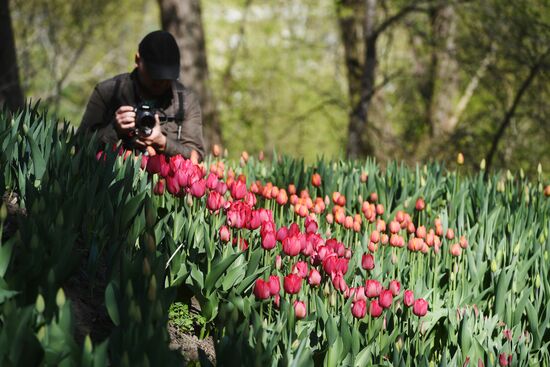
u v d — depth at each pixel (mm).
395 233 7297
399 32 27125
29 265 4984
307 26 32469
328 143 33094
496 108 22422
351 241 7520
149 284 5055
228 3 35594
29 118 7266
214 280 6070
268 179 10305
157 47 7898
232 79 34562
